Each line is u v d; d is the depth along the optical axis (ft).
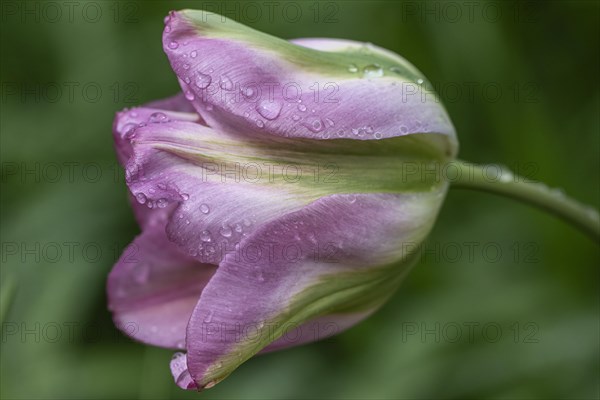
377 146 1.03
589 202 1.39
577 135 1.44
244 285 0.97
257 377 1.37
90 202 1.44
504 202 1.43
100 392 1.32
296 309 1.00
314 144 1.01
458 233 1.41
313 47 1.07
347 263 1.01
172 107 1.07
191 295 1.07
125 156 1.05
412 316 1.37
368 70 1.04
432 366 1.34
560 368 1.32
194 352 0.97
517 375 1.32
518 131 1.41
